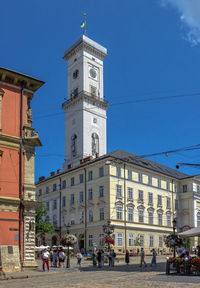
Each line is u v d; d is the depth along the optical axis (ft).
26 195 104.27
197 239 235.61
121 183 210.79
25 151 107.24
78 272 99.91
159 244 226.17
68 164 274.57
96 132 283.18
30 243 102.22
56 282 71.15
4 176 101.45
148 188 228.02
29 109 111.75
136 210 216.33
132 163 218.18
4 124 104.42
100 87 295.48
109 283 67.87
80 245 215.10
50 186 249.96
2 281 77.15
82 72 288.71
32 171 107.45
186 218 248.93
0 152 101.81
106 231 177.06
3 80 106.52
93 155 266.57
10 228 99.35
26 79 110.32
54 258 126.41
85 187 219.41
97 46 298.56
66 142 289.12
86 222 213.46
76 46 295.48
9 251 97.45
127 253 145.07
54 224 238.89
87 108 281.33
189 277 78.07
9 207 100.37
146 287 60.64
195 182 253.03
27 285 66.33
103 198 205.67
